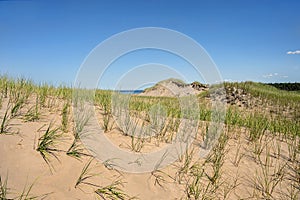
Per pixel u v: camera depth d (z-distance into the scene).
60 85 6.87
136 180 3.06
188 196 3.02
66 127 3.83
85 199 2.49
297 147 5.04
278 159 4.40
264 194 3.33
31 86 5.92
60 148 3.16
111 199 2.61
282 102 14.96
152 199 2.81
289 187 3.57
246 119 7.12
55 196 2.39
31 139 3.16
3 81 5.65
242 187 3.42
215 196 3.12
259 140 5.27
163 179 3.22
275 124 6.91
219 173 3.63
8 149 2.82
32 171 2.62
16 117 3.69
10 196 2.21
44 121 3.86
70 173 2.78
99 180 2.83
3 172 2.48
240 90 16.05
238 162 4.08
